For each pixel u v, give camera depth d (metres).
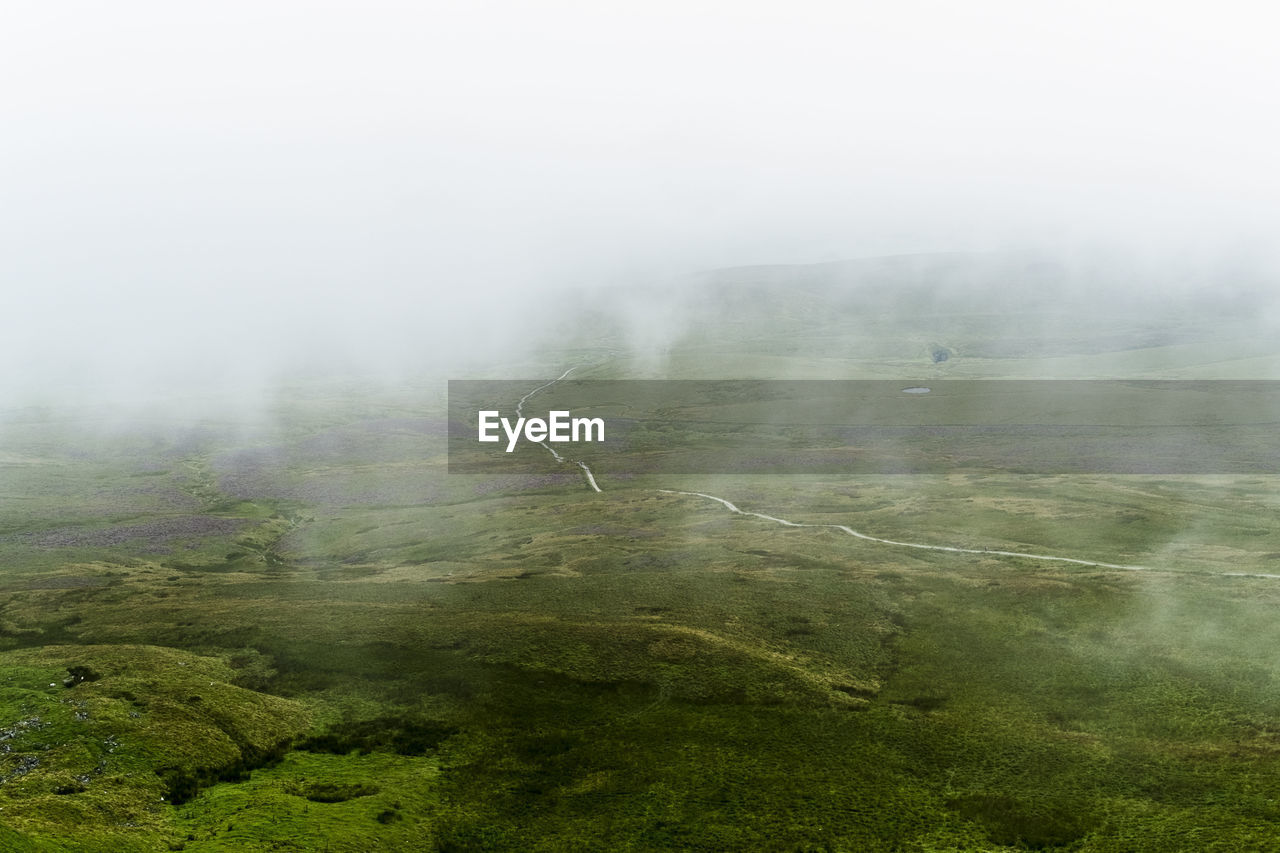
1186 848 47.12
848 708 66.38
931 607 86.50
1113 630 77.00
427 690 70.69
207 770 58.53
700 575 100.44
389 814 53.16
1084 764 56.72
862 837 50.41
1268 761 54.50
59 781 53.69
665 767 58.88
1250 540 104.75
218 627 85.12
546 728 64.62
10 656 76.69
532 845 50.72
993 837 50.03
